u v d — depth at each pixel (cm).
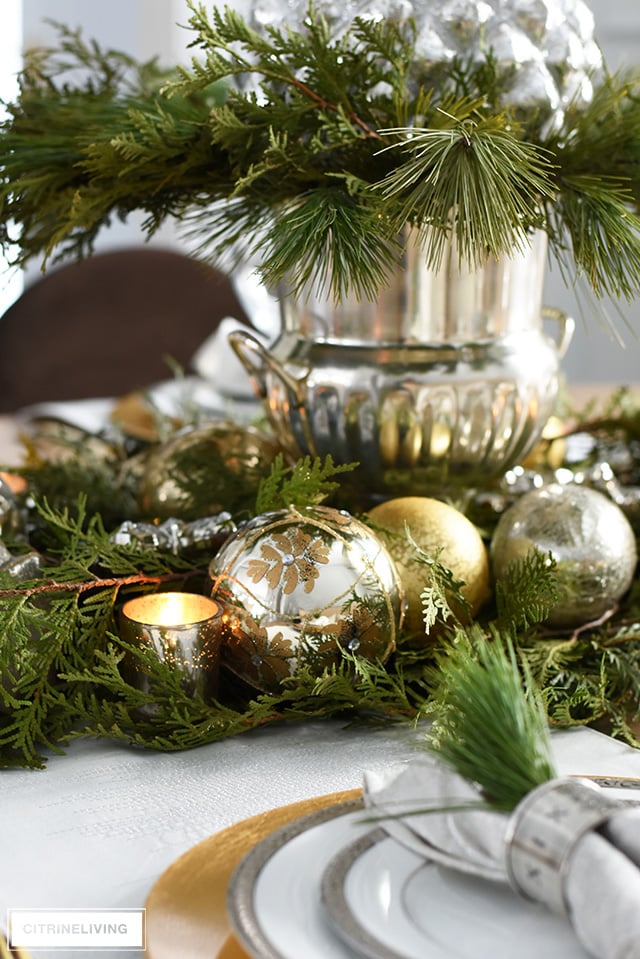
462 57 113
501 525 121
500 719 85
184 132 117
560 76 117
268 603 108
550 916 83
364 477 124
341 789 100
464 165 104
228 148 116
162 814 98
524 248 118
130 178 119
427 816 85
